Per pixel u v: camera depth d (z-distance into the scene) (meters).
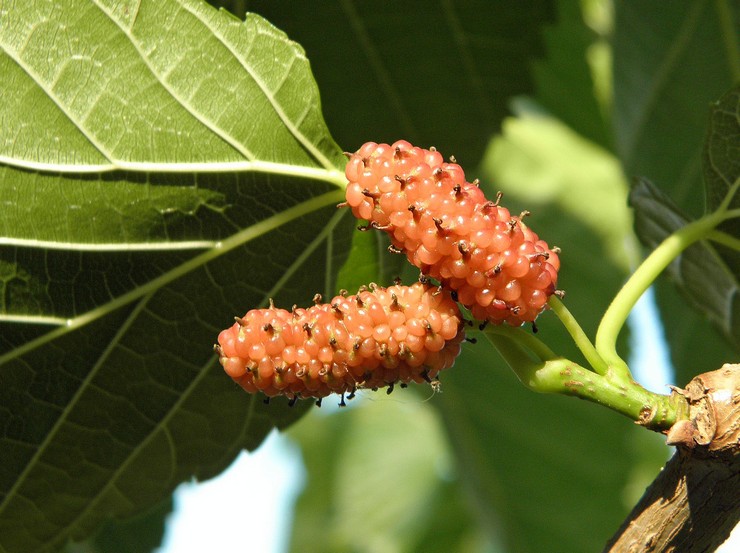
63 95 0.28
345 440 0.67
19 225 0.28
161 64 0.28
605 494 0.46
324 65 0.34
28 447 0.30
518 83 0.34
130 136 0.28
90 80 0.28
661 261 0.29
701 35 0.37
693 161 0.37
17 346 0.29
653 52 0.37
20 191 0.28
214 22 0.28
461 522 0.63
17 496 0.30
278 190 0.29
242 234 0.29
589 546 0.46
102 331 0.29
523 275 0.27
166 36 0.28
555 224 0.50
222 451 0.31
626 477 0.46
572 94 0.46
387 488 0.65
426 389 0.45
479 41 0.34
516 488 0.47
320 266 0.30
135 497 0.31
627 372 0.27
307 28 0.34
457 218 0.26
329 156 0.29
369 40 0.34
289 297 0.30
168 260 0.29
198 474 0.31
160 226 0.29
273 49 0.28
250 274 0.30
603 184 0.51
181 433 0.31
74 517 0.31
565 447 0.45
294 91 0.28
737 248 0.30
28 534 0.31
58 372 0.30
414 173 0.27
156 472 0.31
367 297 0.27
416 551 0.63
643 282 0.29
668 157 0.37
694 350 0.37
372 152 0.27
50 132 0.28
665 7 0.37
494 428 0.46
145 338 0.30
